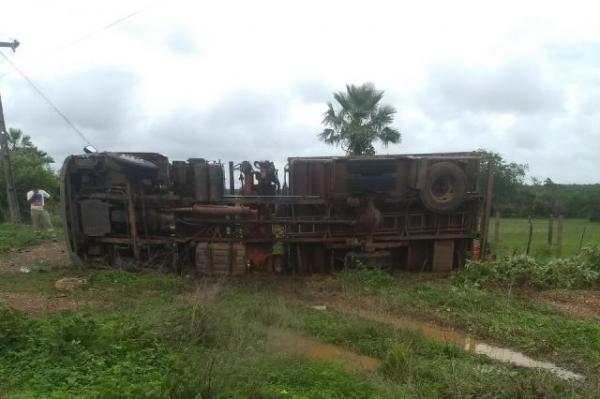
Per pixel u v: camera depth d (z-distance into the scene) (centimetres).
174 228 1318
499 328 836
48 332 650
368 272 1191
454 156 1397
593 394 566
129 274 1190
